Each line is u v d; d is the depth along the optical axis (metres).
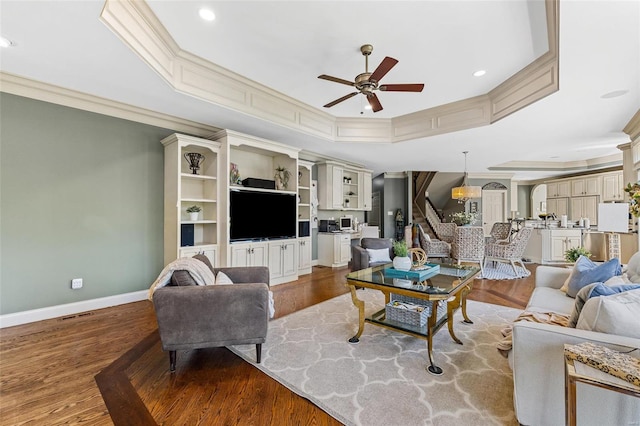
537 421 1.42
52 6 1.81
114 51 2.32
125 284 3.61
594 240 6.21
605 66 2.42
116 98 3.28
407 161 6.78
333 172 6.27
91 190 3.36
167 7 2.30
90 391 1.85
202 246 3.88
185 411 1.67
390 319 2.57
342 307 3.48
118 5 2.10
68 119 3.20
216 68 3.28
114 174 3.52
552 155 6.67
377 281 2.59
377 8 2.28
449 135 4.50
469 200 9.79
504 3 2.22
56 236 3.13
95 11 1.88
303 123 4.39
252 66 3.25
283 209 4.79
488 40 2.70
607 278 2.21
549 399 1.38
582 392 1.29
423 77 3.44
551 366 1.38
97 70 2.63
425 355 2.29
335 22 2.45
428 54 2.94
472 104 4.09
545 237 6.48
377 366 2.12
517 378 1.46
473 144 5.13
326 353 2.33
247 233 4.27
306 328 2.84
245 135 4.15
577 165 7.88
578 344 1.27
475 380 1.94
